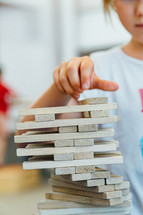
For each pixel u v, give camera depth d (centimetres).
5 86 375
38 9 513
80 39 512
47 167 62
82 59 77
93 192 64
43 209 68
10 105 378
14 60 492
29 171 346
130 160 97
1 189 331
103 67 106
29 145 67
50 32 526
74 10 510
